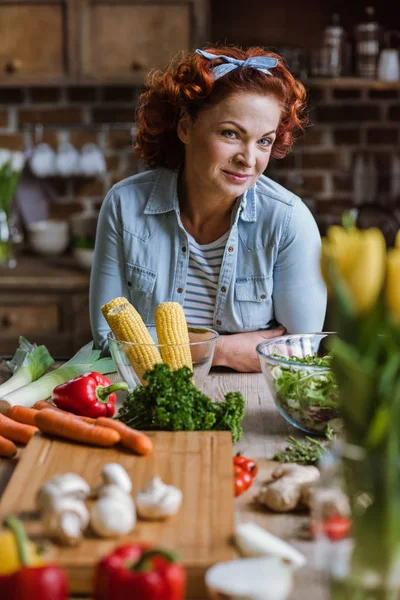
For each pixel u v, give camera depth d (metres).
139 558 0.89
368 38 3.86
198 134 2.00
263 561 1.00
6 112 4.26
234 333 2.28
